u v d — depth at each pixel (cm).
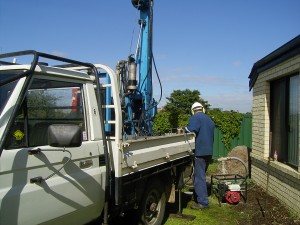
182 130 657
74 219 375
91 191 387
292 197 673
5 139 291
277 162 790
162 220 580
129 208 484
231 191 746
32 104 341
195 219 641
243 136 1405
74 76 390
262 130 891
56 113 368
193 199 771
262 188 871
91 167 391
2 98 318
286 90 765
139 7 705
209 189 859
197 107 720
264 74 877
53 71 363
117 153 417
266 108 873
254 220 641
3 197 288
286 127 765
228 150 1412
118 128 419
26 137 329
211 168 1179
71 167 363
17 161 304
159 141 531
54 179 341
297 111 708
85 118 401
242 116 1402
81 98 402
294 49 658
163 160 544
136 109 664
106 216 415
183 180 643
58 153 346
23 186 308
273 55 766
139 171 471
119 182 418
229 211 697
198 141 697
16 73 338
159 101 712
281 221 631
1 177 291
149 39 707
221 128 1401
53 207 339
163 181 576
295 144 714
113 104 428
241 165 1045
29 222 313
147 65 705
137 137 510
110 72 428
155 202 555
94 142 399
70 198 358
